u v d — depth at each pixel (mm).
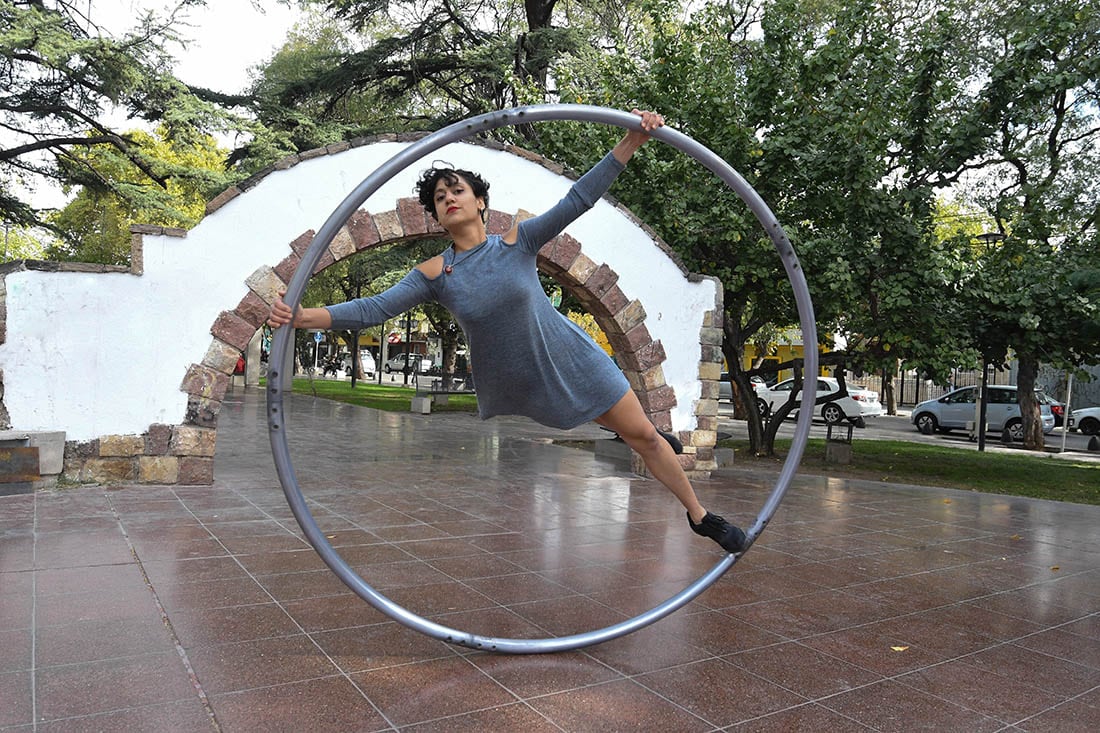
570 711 2721
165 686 2803
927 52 9836
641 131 2814
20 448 6496
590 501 7129
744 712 2770
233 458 9258
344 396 24875
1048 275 10109
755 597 4230
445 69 18516
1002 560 5426
